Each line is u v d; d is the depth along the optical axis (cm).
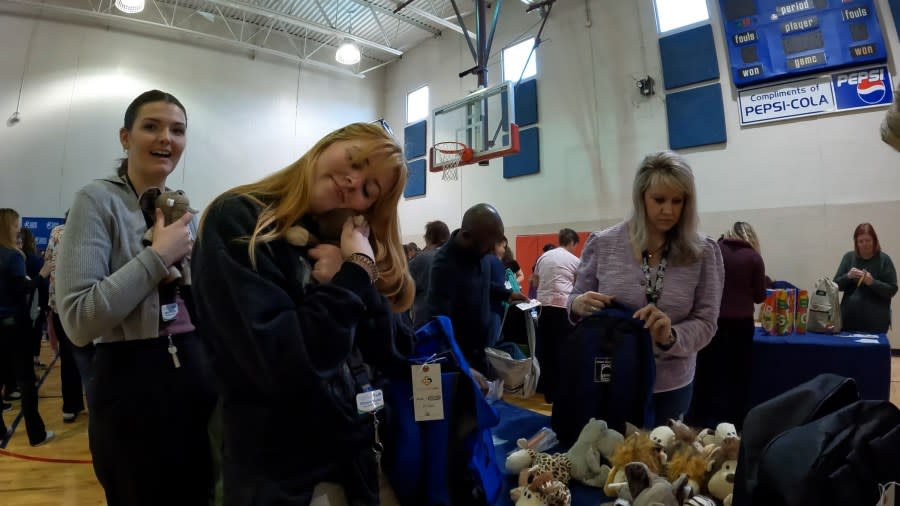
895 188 417
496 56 736
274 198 73
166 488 91
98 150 678
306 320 59
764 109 482
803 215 456
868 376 215
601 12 611
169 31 746
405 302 86
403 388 87
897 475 63
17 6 648
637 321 117
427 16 671
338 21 798
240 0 698
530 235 669
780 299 254
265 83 826
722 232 499
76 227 87
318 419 63
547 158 659
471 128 611
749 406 238
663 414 125
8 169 629
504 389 188
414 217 852
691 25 537
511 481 109
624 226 133
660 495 83
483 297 181
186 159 749
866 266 305
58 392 361
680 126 532
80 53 680
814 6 458
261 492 59
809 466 60
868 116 432
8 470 219
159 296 93
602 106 604
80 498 194
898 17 426
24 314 244
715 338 231
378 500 69
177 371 94
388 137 73
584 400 119
